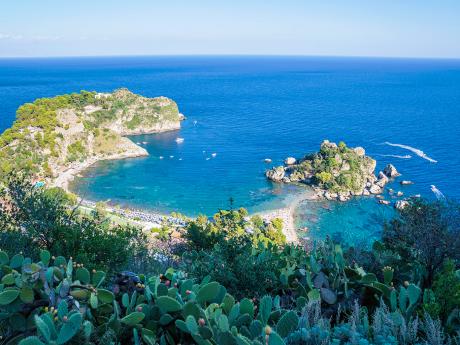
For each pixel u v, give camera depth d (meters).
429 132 197.12
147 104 195.12
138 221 85.69
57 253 20.22
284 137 186.88
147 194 113.38
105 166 137.00
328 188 110.12
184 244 44.38
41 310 8.16
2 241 19.58
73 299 8.40
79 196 109.81
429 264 14.02
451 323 8.28
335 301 10.23
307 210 100.56
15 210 22.38
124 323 8.02
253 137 185.38
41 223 21.56
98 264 18.91
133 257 23.19
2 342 7.98
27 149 124.06
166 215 98.19
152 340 7.75
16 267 9.84
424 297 8.88
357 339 7.39
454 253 14.14
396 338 7.64
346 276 10.98
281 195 110.38
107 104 187.38
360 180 112.25
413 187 115.44
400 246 15.79
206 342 7.23
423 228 15.42
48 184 113.69
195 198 110.50
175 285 9.91
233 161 144.25
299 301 9.80
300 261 13.27
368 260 13.45
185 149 161.88
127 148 150.00
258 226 80.81
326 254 11.89
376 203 103.94
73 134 141.50
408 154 153.00
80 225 23.08
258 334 7.82
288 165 136.12
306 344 7.50
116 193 113.56
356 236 85.25
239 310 8.41
